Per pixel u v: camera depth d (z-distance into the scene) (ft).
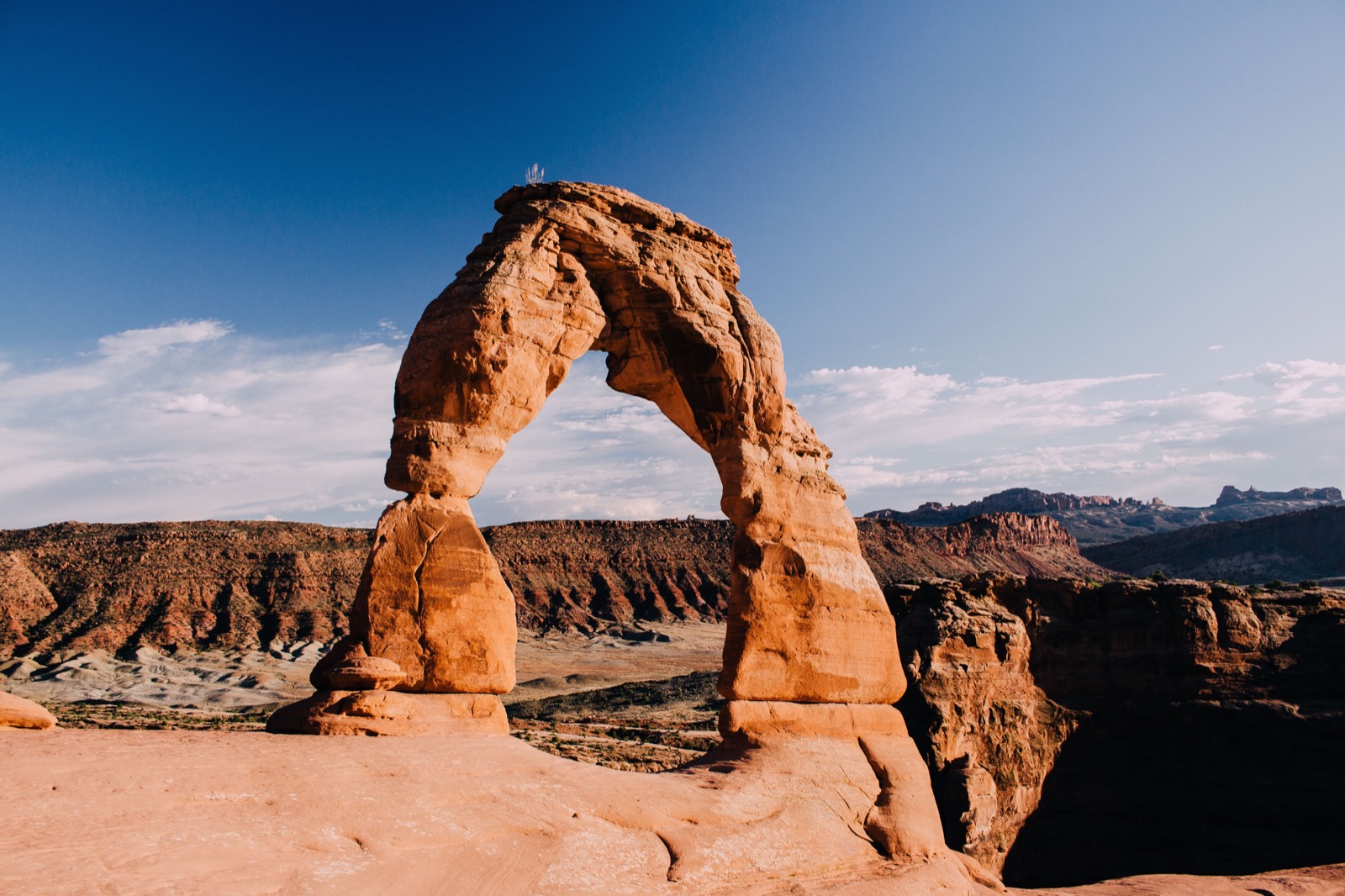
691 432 63.87
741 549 60.64
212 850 29.32
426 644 46.75
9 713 35.65
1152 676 144.87
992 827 120.57
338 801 34.19
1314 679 142.82
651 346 61.31
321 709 42.57
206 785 32.42
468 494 50.47
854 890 46.85
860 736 60.18
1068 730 141.28
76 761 31.71
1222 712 139.64
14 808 28.04
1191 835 134.41
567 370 55.42
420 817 35.42
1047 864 133.90
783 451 63.57
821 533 63.72
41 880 25.17
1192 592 148.77
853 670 61.77
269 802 32.89
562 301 55.11
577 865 37.40
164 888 26.68
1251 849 129.70
